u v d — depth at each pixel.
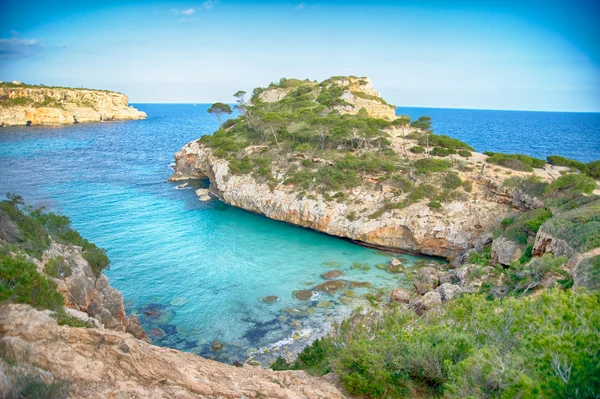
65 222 35.22
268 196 68.31
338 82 127.94
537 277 32.25
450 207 55.44
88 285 28.77
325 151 75.25
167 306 38.78
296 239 59.09
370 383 17.98
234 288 42.84
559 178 51.75
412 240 54.56
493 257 44.31
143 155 129.00
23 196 72.56
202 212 70.75
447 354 17.88
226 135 98.19
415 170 62.56
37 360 13.92
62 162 108.88
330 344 24.52
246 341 33.47
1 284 16.67
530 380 11.84
